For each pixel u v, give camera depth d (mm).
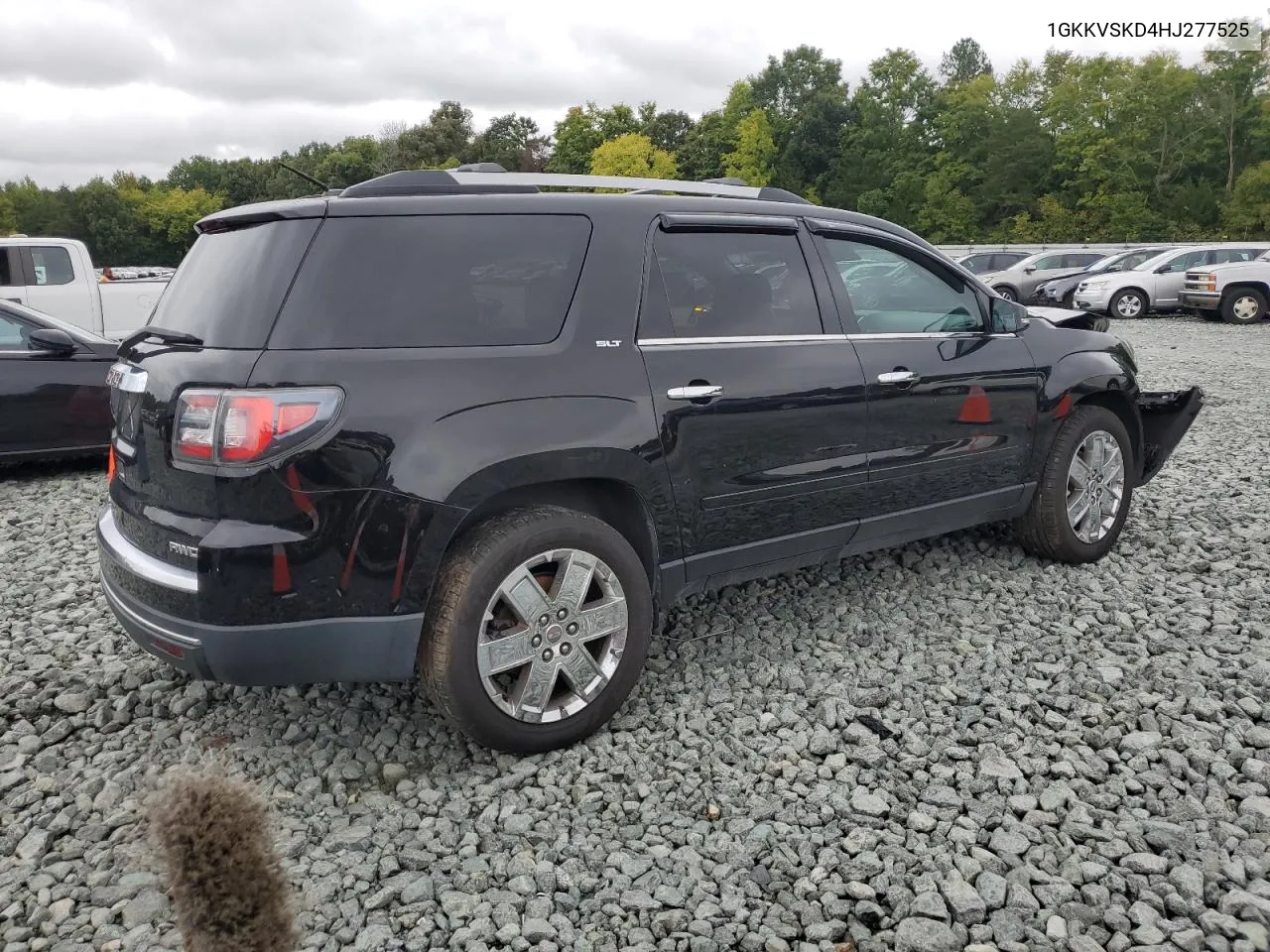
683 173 79625
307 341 2715
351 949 2262
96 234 95750
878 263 4027
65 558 5148
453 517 2811
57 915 2377
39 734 3312
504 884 2500
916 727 3209
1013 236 61750
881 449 3867
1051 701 3357
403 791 2904
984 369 4203
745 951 2244
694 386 3293
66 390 6973
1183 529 5273
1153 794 2795
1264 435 7859
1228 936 2238
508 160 87750
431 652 2861
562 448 2963
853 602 4328
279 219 2867
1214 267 19406
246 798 1523
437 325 2887
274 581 2646
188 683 3629
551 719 3055
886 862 2543
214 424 2633
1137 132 59969
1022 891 2391
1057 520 4574
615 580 3125
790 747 3123
